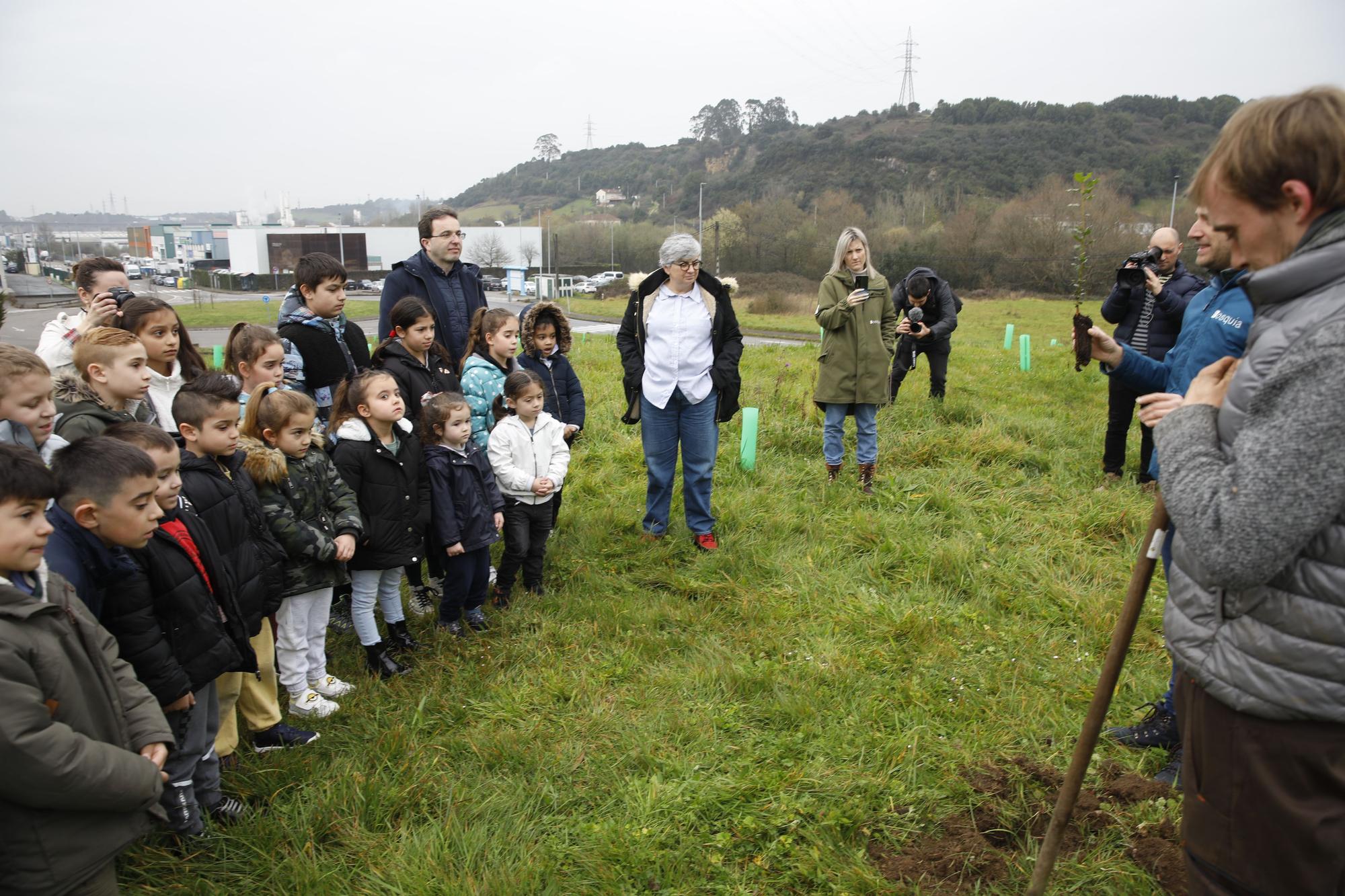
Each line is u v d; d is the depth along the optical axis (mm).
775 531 5828
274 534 3523
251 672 3156
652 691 3889
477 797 3180
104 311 3918
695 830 3018
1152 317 6910
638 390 5609
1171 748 3363
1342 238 1629
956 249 52156
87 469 2484
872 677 3969
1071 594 4797
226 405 3166
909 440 7895
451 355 5473
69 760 2043
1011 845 2971
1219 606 1778
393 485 4121
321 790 3215
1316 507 1531
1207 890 1821
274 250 85250
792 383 11250
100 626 2381
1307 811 1640
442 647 4332
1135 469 7430
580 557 5488
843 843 2930
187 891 2717
